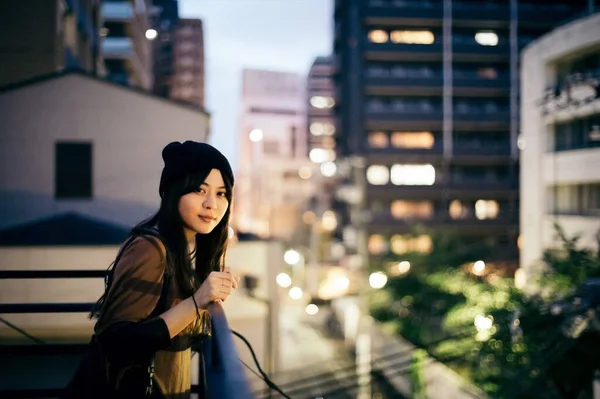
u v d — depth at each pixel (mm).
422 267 19719
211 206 1654
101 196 10859
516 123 40469
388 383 18016
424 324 18125
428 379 14961
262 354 11609
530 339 8164
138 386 1599
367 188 40156
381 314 20953
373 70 41156
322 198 59094
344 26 47375
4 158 10461
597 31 13930
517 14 40312
